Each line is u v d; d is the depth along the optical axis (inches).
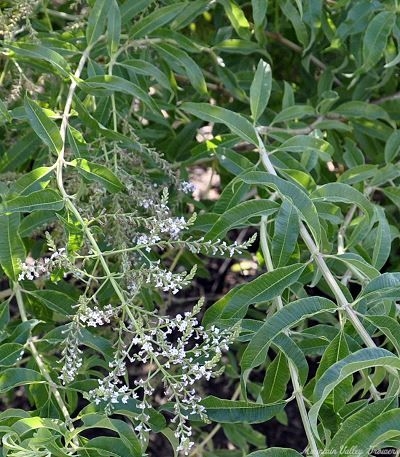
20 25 84.0
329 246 61.1
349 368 44.9
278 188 57.9
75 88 73.6
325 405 53.1
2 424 57.1
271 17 103.2
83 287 95.8
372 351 46.3
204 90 80.0
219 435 136.1
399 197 79.7
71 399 67.1
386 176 79.7
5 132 86.2
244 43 86.6
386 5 80.1
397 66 101.0
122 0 84.0
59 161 60.9
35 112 61.3
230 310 56.1
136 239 64.7
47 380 58.6
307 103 95.9
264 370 134.3
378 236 63.3
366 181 85.2
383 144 100.3
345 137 97.8
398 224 100.3
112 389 52.0
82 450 53.8
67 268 56.9
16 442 53.6
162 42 79.7
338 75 106.4
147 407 54.6
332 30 87.7
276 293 55.9
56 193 58.1
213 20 106.0
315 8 84.9
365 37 78.2
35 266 57.3
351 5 90.7
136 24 76.1
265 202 59.5
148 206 66.0
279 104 103.6
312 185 67.6
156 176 82.4
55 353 85.1
